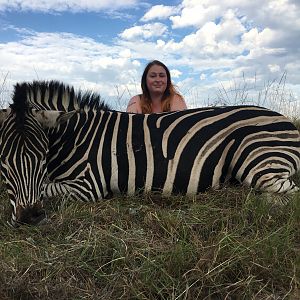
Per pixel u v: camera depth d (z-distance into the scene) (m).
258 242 2.81
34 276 2.63
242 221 3.18
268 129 3.77
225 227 3.09
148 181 3.73
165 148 3.74
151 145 3.75
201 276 2.54
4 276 2.50
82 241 2.91
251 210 3.30
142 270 2.60
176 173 3.71
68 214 3.32
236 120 3.81
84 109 3.99
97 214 3.33
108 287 2.54
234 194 3.60
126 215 3.34
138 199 3.69
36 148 3.29
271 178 3.61
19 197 3.20
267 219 3.21
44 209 3.37
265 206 3.35
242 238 2.95
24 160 3.23
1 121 3.36
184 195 3.78
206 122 3.83
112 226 3.12
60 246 2.95
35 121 3.41
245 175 3.68
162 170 3.71
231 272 2.63
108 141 3.76
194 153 3.72
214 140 3.75
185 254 2.72
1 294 2.41
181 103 5.54
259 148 3.68
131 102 5.52
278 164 3.65
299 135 3.89
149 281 2.52
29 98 4.00
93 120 3.85
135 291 2.44
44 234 3.15
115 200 3.66
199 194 3.72
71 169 3.72
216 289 2.51
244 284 2.51
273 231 3.03
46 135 3.49
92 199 3.73
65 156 3.74
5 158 3.26
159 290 2.43
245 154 3.69
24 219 3.17
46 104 4.05
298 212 3.27
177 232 3.03
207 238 3.04
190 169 3.71
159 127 3.82
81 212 3.36
